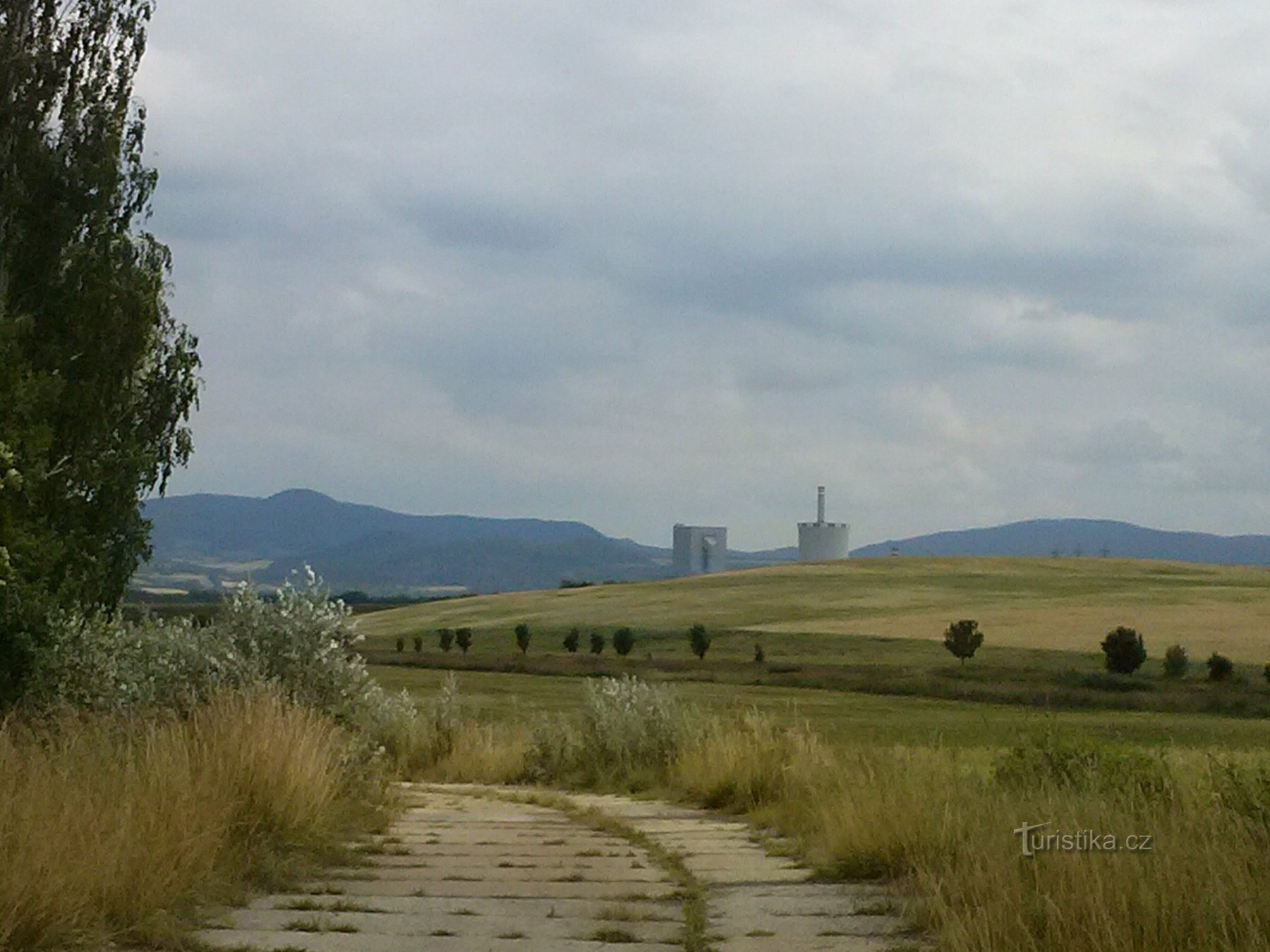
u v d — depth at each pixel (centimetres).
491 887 884
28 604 1596
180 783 898
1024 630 9569
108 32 2836
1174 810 907
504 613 12700
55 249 2652
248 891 823
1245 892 646
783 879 935
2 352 2030
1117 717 5200
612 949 683
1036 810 934
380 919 755
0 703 1495
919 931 738
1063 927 636
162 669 1562
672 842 1163
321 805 1067
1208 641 8781
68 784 837
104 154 2728
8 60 2681
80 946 654
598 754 2089
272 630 1669
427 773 2244
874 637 9650
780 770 1520
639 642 10150
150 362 2844
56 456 2448
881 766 1259
